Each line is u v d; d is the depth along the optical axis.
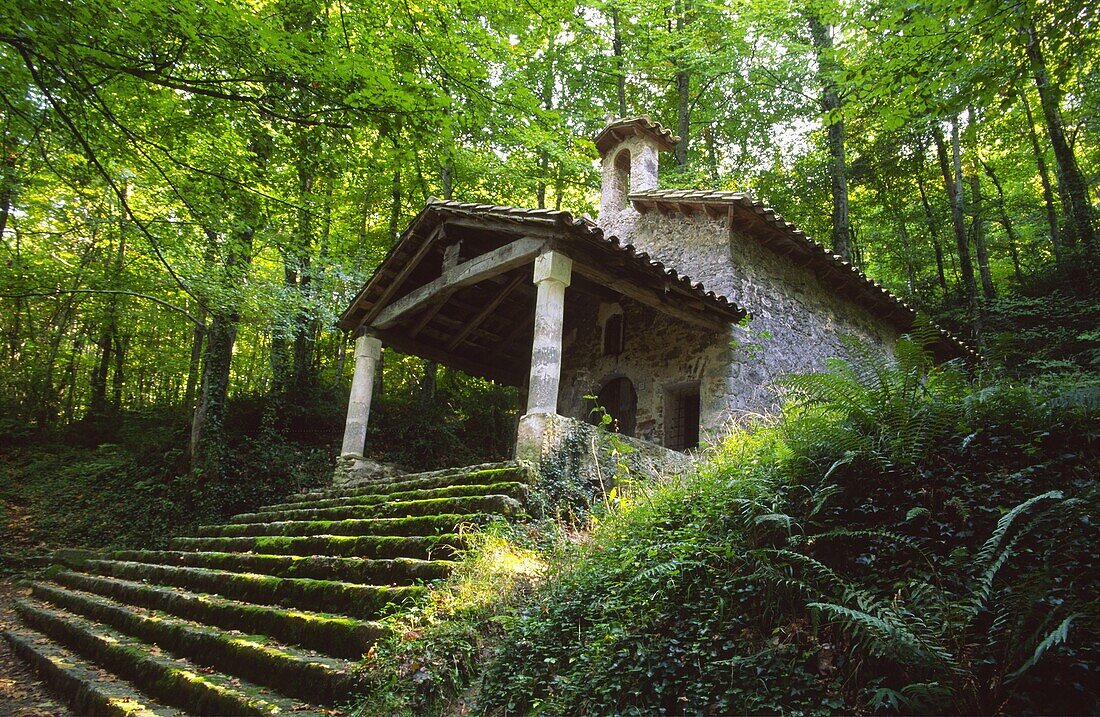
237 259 9.46
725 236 9.33
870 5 6.77
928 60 5.56
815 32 13.59
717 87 17.31
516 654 3.44
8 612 7.99
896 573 3.00
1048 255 16.41
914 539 3.06
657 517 4.03
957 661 2.45
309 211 6.98
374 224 17.98
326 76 4.94
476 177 14.51
